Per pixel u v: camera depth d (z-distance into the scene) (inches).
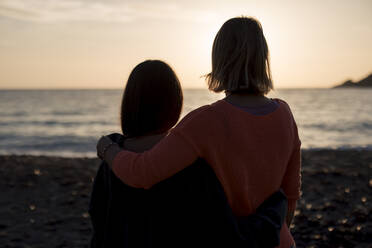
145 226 49.2
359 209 233.5
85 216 235.9
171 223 48.8
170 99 55.1
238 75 52.6
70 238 198.5
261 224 48.9
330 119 1814.7
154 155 47.7
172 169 47.6
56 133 1242.6
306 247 175.0
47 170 390.3
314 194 278.1
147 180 47.7
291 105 3284.9
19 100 4606.3
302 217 219.3
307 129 1363.2
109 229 50.7
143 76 54.5
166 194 49.0
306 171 366.3
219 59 54.6
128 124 54.7
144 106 54.0
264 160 50.9
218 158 48.7
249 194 50.6
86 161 465.7
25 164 430.6
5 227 215.9
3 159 471.2
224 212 47.6
